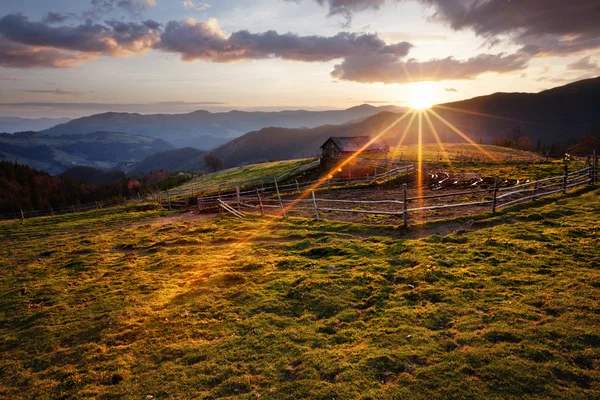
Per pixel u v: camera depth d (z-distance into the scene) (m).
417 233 16.28
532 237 13.62
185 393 7.09
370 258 13.46
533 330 7.63
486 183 32.09
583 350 6.88
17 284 15.66
